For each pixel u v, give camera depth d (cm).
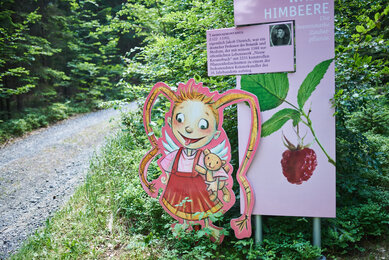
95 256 375
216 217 385
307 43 337
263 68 348
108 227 434
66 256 376
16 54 1344
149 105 412
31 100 1541
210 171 386
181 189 398
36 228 481
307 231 377
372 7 474
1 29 1152
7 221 522
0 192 657
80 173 731
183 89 392
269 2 338
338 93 319
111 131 1139
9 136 1149
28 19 1310
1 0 1270
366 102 389
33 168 805
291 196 356
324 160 345
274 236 375
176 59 590
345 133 412
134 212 448
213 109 379
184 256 356
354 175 409
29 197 621
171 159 405
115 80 2253
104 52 2083
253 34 346
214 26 581
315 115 343
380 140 532
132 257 373
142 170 417
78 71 1877
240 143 366
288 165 355
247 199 367
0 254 420
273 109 355
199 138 389
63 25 1738
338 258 347
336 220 369
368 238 372
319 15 330
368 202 388
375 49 371
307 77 341
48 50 1503
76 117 1598
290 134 352
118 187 530
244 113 363
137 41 2411
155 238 400
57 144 1034
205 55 517
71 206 511
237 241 385
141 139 708
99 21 2272
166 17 732
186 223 396
